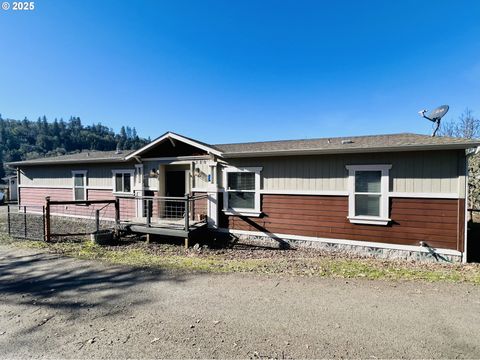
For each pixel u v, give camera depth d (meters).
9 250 7.64
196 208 10.21
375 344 3.09
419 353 2.92
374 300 4.29
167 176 11.05
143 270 5.88
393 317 3.72
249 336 3.27
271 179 9.12
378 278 5.42
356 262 6.94
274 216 9.10
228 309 4.00
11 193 31.59
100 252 7.61
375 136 10.93
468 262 7.00
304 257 7.58
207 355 2.91
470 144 6.52
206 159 10.01
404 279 5.35
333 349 3.00
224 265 6.36
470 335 3.26
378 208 7.78
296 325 3.52
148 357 2.89
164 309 4.01
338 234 8.27
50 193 14.62
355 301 4.25
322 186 8.44
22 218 13.84
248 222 9.46
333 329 3.42
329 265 6.50
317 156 8.50
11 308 4.08
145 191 11.11
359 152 7.77
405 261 7.14
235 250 8.46
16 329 3.49
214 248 8.66
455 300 4.27
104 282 5.16
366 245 7.90
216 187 9.83
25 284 5.07
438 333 3.31
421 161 7.29
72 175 13.84
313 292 4.64
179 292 4.66
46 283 5.12
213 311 3.93
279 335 3.29
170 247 8.58
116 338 3.25
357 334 3.30
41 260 6.64
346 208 8.14
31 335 3.34
